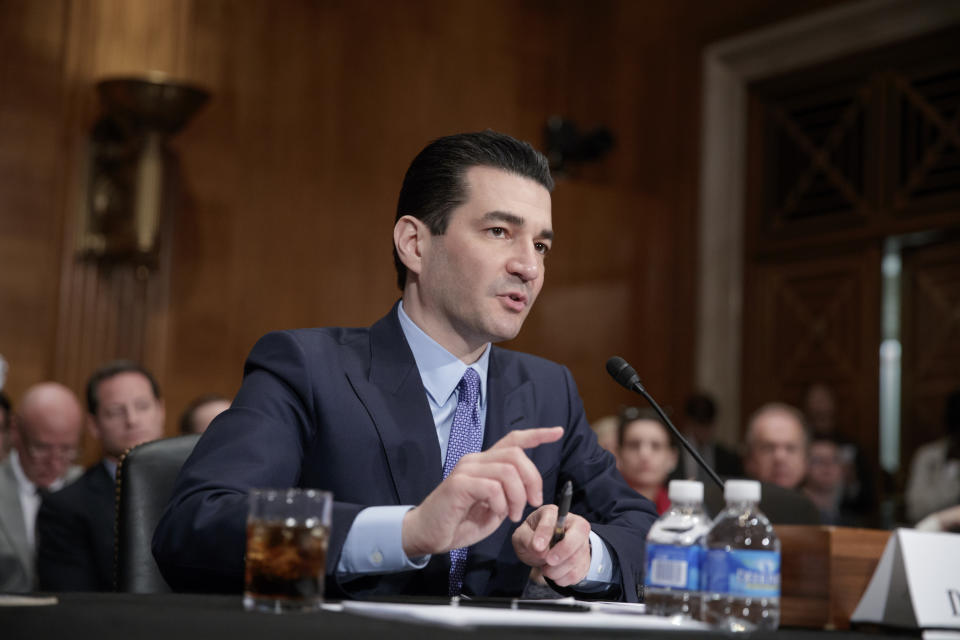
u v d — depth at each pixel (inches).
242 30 242.2
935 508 204.5
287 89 247.1
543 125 290.2
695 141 287.7
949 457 206.5
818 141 270.5
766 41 274.7
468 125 275.7
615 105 298.2
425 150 69.8
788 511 113.2
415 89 266.8
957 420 206.7
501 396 72.3
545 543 56.2
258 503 43.4
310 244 245.8
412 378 68.3
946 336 248.4
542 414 74.7
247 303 236.5
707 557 44.9
